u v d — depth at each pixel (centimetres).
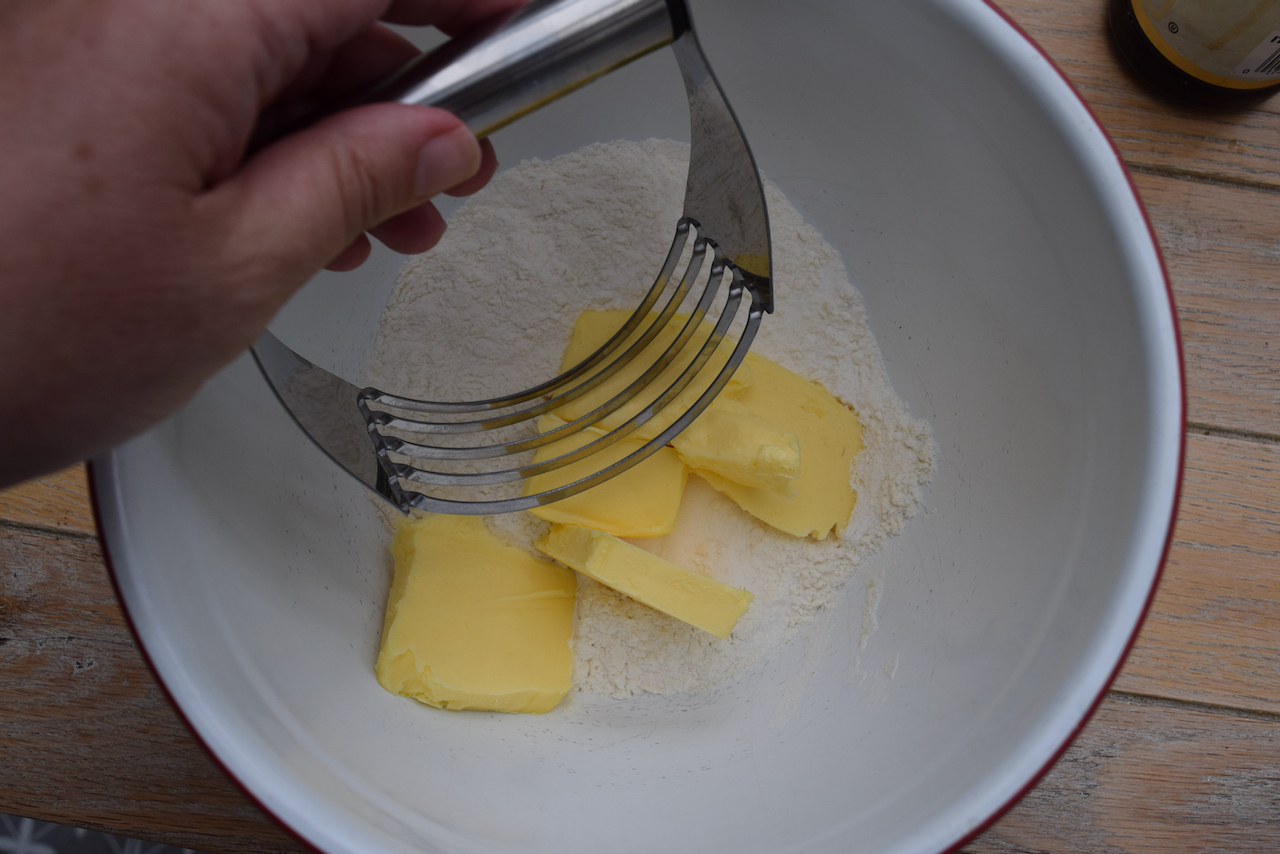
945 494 37
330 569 35
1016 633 33
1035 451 34
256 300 28
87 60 27
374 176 29
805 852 31
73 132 27
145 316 28
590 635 37
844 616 38
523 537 38
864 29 34
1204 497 38
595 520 37
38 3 27
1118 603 31
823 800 32
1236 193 39
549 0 29
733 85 38
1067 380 33
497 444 38
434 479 35
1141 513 31
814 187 39
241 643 31
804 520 38
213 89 27
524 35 29
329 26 29
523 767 34
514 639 36
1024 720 31
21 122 27
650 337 37
